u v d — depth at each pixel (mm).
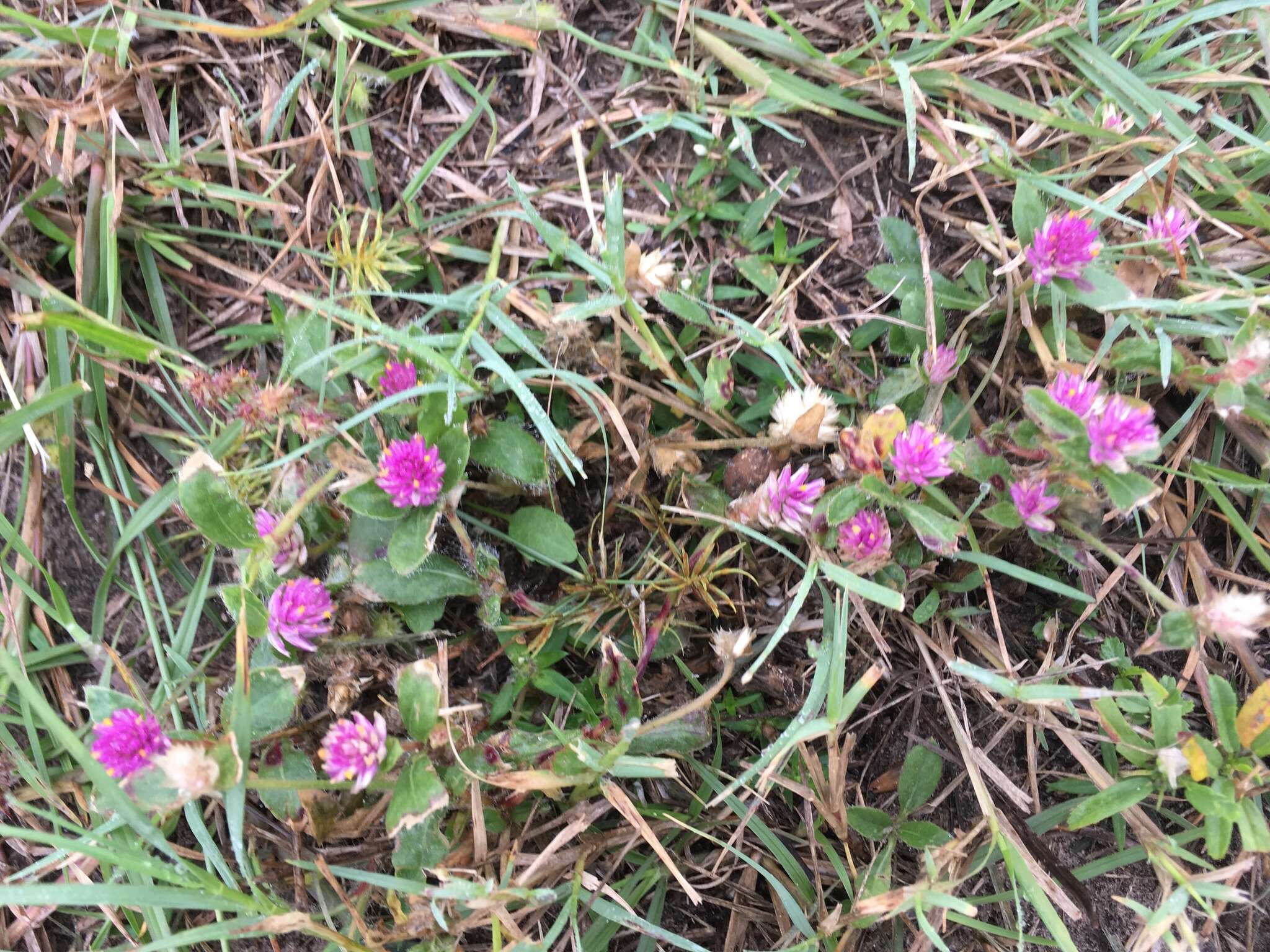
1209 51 313
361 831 266
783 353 284
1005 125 310
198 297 305
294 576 269
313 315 284
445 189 309
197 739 234
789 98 299
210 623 292
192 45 301
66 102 286
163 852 273
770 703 294
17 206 285
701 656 294
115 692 233
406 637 273
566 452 257
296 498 267
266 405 252
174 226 298
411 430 275
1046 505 242
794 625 291
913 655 293
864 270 308
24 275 289
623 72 311
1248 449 299
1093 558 286
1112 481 231
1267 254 298
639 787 287
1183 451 291
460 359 258
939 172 301
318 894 267
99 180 289
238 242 304
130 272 300
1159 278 277
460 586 267
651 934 260
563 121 311
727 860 289
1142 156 302
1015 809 282
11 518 288
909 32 305
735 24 301
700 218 306
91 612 289
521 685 280
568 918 276
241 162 301
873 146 311
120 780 220
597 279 283
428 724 235
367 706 283
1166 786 255
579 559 282
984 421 301
